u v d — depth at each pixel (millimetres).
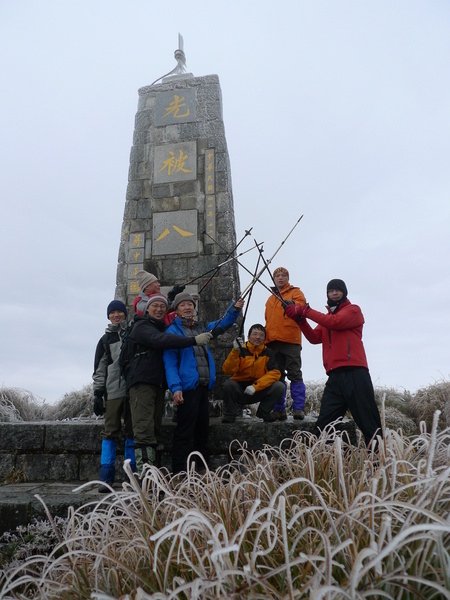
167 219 6703
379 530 1755
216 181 6715
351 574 1342
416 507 1504
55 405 9484
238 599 1448
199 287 6398
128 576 1900
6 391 8734
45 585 1954
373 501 1686
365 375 4035
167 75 7387
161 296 4301
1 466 4840
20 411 8672
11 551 2936
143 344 4031
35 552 2910
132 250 6699
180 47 7516
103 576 1906
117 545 2203
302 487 2230
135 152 7039
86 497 3562
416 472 2084
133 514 2143
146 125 7109
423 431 2541
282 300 4605
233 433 4680
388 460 2178
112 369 4344
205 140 6879
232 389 4848
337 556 1676
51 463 4801
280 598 1431
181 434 4129
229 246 6484
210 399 5992
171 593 1437
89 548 2143
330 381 4160
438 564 1589
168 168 6859
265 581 1468
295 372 5273
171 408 5797
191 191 6742
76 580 1918
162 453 4805
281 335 5273
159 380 4020
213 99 7020
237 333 6121
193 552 1824
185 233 6617
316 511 1927
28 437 4871
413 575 1523
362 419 3980
